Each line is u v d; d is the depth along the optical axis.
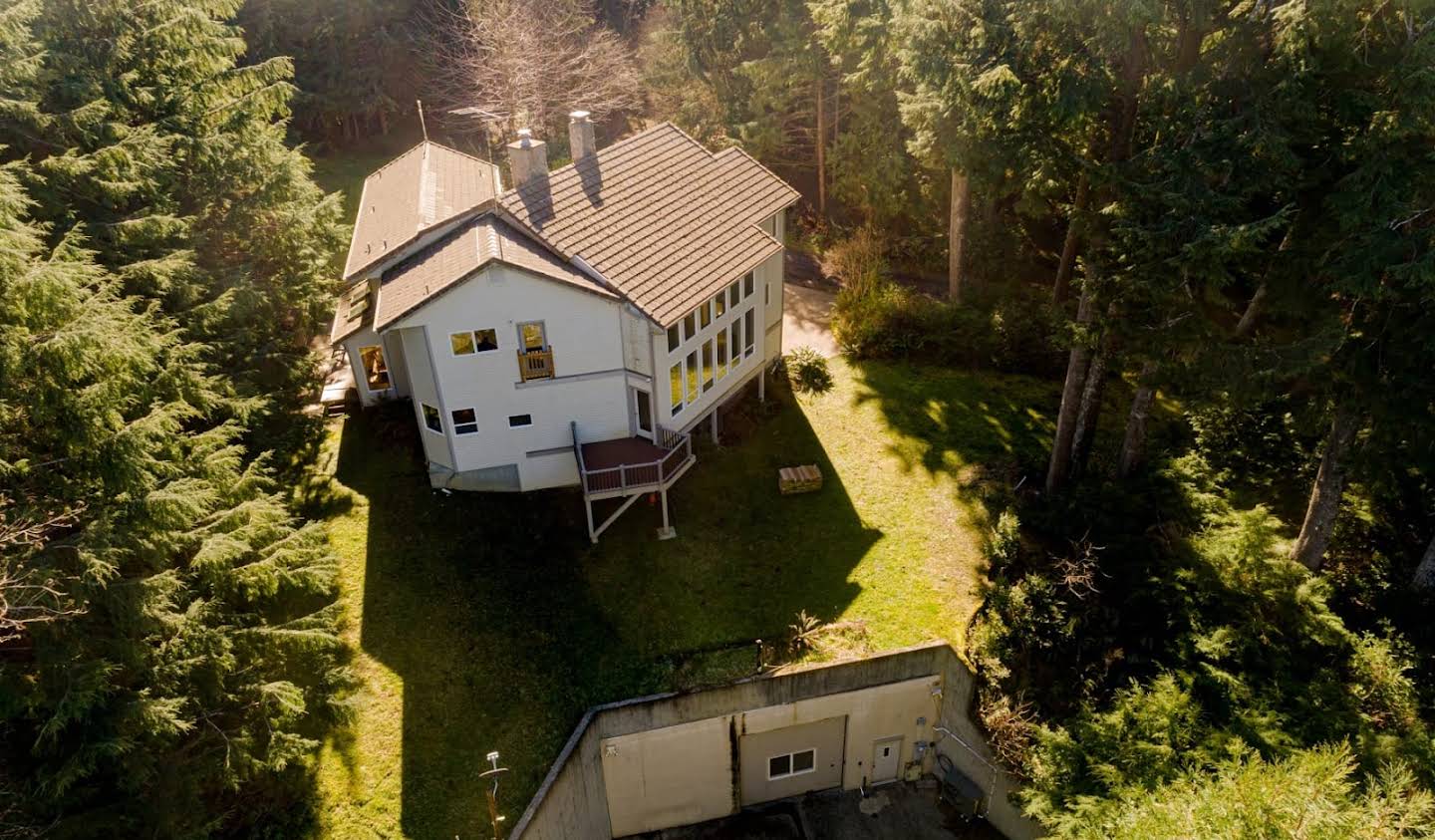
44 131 21.23
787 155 45.56
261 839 18.22
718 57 42.72
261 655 19.20
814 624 22.48
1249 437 26.69
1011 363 33.06
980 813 23.06
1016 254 39.34
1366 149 17.62
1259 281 22.73
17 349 14.92
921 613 23.09
